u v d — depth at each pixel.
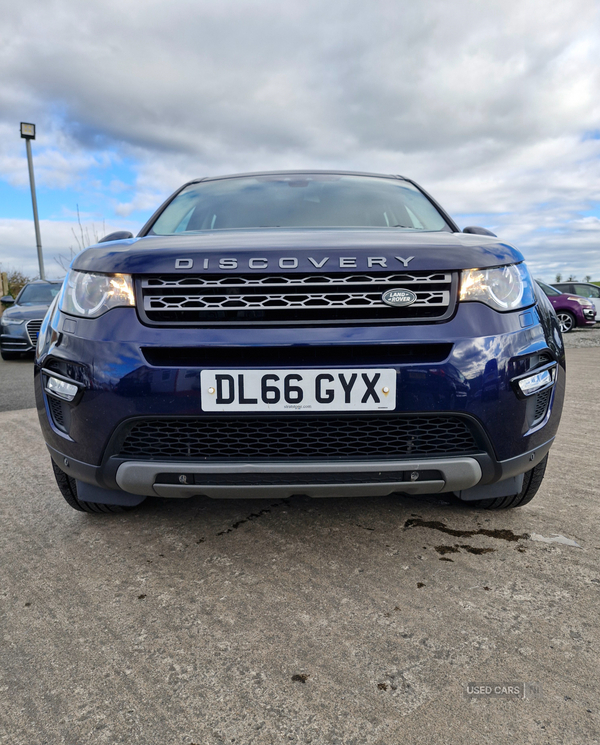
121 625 1.35
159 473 1.49
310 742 0.98
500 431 1.50
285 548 1.76
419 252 1.50
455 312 1.48
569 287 15.20
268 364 1.44
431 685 1.12
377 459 1.47
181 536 1.87
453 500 2.16
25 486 2.44
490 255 1.57
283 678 1.15
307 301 1.46
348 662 1.20
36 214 15.46
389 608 1.40
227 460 1.48
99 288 1.55
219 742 0.99
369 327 1.45
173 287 1.48
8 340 7.89
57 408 1.66
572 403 4.32
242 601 1.45
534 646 1.24
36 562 1.70
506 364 1.48
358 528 1.90
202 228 2.24
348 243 1.54
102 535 1.89
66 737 1.00
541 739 0.97
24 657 1.24
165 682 1.15
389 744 0.97
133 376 1.46
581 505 2.10
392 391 1.44
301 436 1.49
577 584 1.51
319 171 2.79
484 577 1.55
